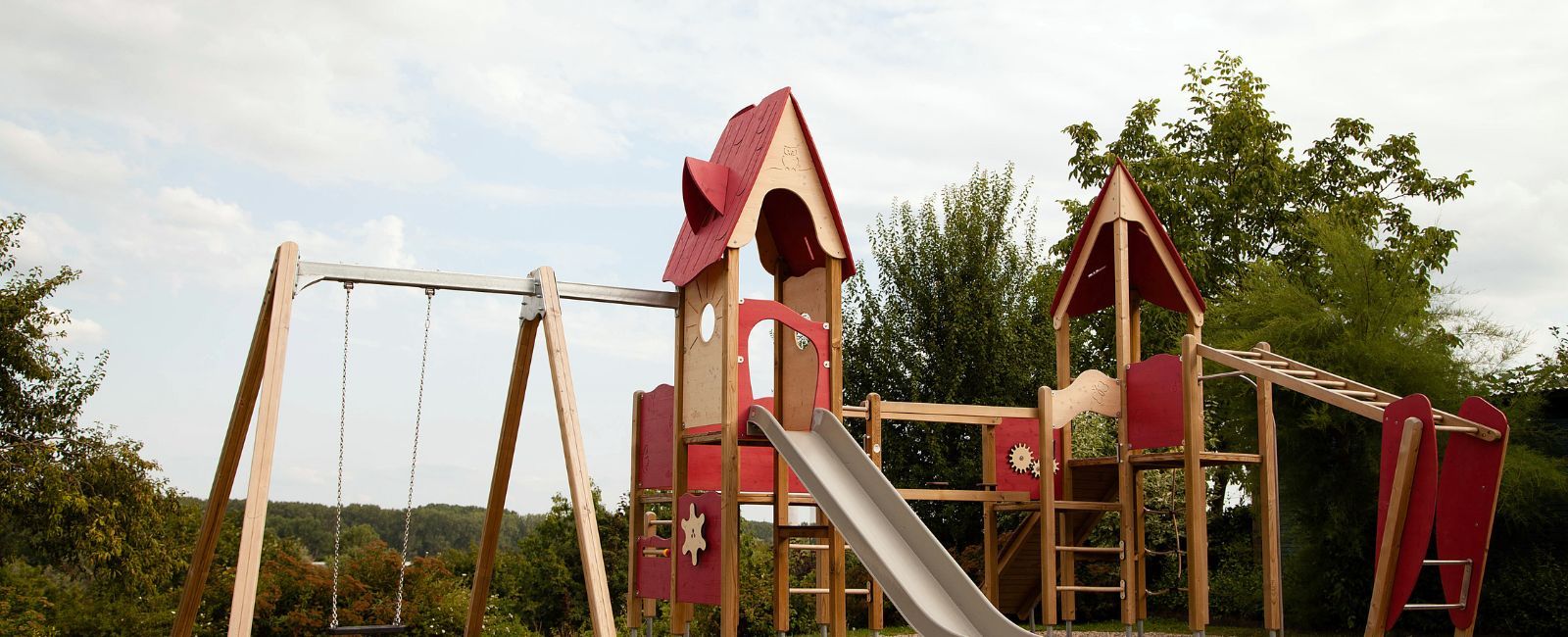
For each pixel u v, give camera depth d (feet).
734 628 26.84
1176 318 65.62
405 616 43.52
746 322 28.58
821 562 34.32
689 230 32.63
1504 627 43.98
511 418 30.45
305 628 42.57
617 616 48.80
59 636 47.01
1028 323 68.18
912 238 70.54
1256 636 46.21
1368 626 26.25
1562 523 43.78
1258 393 34.19
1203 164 69.51
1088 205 70.79
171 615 48.78
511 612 48.42
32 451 58.90
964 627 21.40
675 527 31.14
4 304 60.39
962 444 67.10
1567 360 46.73
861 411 35.09
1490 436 26.86
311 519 86.02
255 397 28.07
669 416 33.68
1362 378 46.83
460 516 90.53
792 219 31.76
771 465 33.94
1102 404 36.24
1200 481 32.71
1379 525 26.96
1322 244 51.42
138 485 60.39
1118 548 35.83
